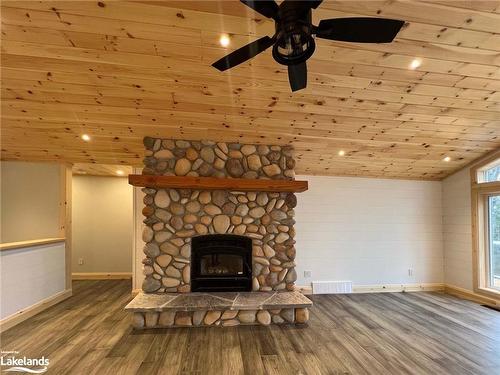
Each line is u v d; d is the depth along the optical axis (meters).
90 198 5.93
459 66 2.69
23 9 2.11
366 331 3.32
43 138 3.80
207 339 3.06
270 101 3.11
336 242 5.05
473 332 3.31
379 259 5.14
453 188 5.14
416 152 4.38
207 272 3.96
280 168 4.07
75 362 2.58
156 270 3.75
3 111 3.20
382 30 1.56
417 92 3.03
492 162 4.47
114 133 3.71
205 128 3.61
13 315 3.41
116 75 2.71
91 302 4.31
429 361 2.66
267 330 3.31
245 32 2.30
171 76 2.73
